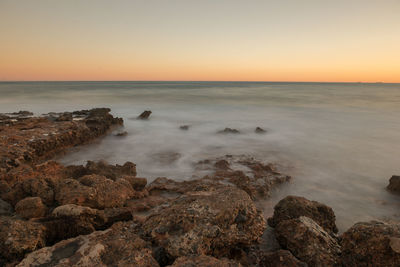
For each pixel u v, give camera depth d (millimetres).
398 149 17688
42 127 16953
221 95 69062
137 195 8539
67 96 60406
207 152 16594
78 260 4086
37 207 6234
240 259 5066
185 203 5777
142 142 19109
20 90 81875
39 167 9828
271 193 10398
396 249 4465
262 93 79438
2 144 12594
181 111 36938
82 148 16828
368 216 9094
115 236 4883
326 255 5199
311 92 86062
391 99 56062
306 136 21562
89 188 7332
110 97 59625
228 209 5422
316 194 10773
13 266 4434
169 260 4508
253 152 16781
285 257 4836
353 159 15508
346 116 32062
